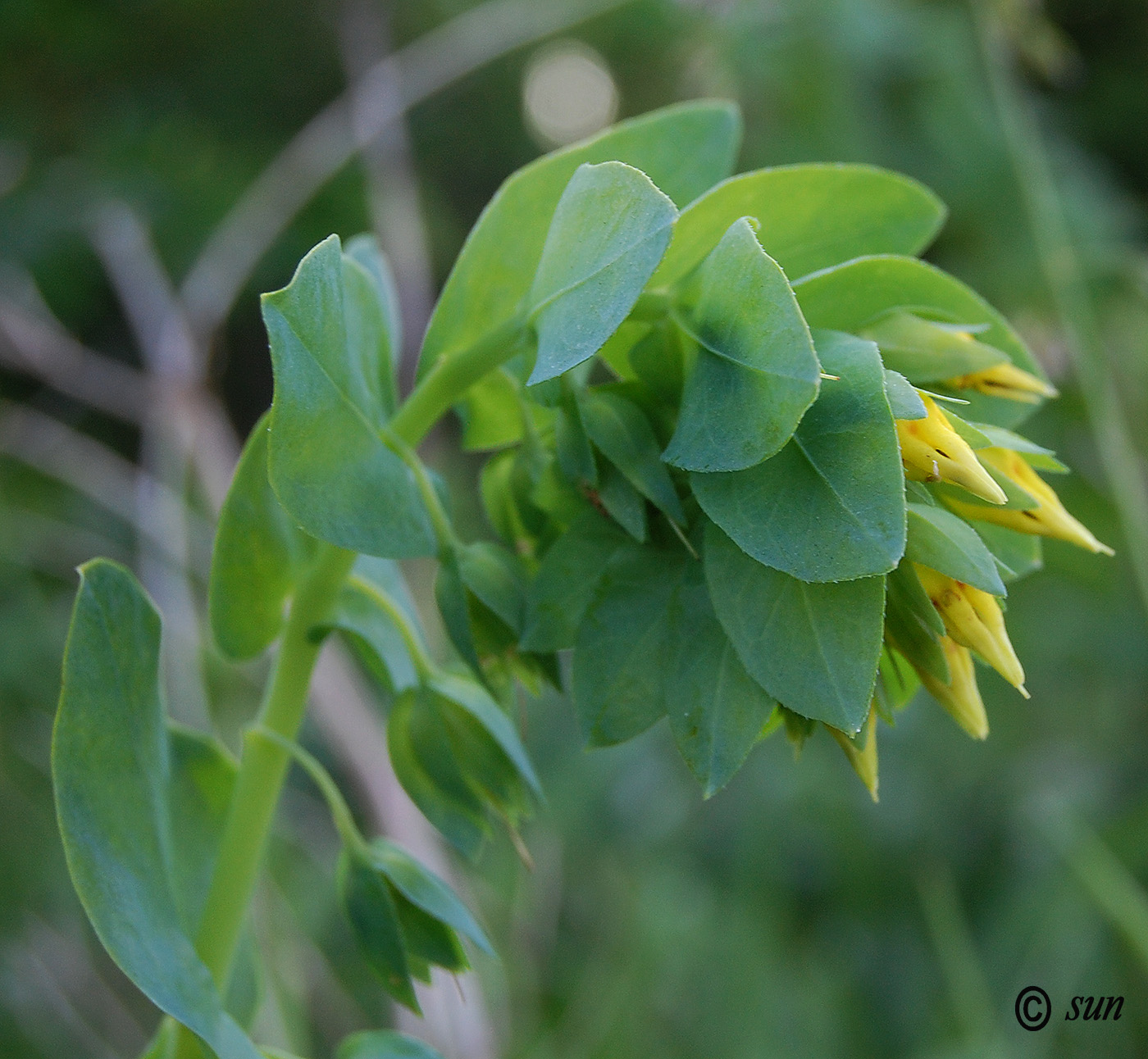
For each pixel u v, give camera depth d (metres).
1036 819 0.67
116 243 0.71
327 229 1.21
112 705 0.26
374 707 0.59
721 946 0.60
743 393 0.25
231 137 1.42
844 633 0.25
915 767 0.78
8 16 1.30
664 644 0.26
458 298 0.27
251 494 0.27
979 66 0.64
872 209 0.27
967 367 0.26
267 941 0.41
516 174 0.27
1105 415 0.46
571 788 0.80
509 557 0.27
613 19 1.13
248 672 0.62
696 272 0.26
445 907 0.27
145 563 0.56
